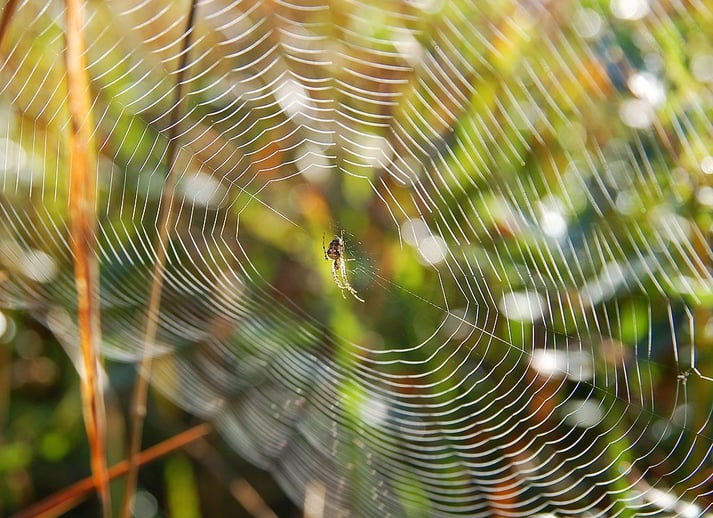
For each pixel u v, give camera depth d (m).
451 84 0.24
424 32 0.24
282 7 0.25
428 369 0.25
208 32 0.25
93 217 0.22
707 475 0.22
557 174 0.24
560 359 0.24
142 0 0.25
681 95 0.24
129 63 0.25
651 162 0.24
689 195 0.24
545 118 0.24
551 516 0.23
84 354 0.22
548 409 0.24
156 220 0.26
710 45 0.24
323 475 0.25
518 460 0.24
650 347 0.23
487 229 0.25
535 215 0.24
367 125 0.25
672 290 0.23
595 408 0.24
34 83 0.25
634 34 0.25
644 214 0.24
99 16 0.25
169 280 0.25
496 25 0.24
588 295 0.24
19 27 0.24
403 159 0.25
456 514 0.24
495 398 0.25
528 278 0.24
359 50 0.25
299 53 0.25
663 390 0.23
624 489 0.23
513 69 0.24
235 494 0.25
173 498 0.25
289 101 0.25
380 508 0.24
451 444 0.25
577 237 0.24
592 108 0.24
